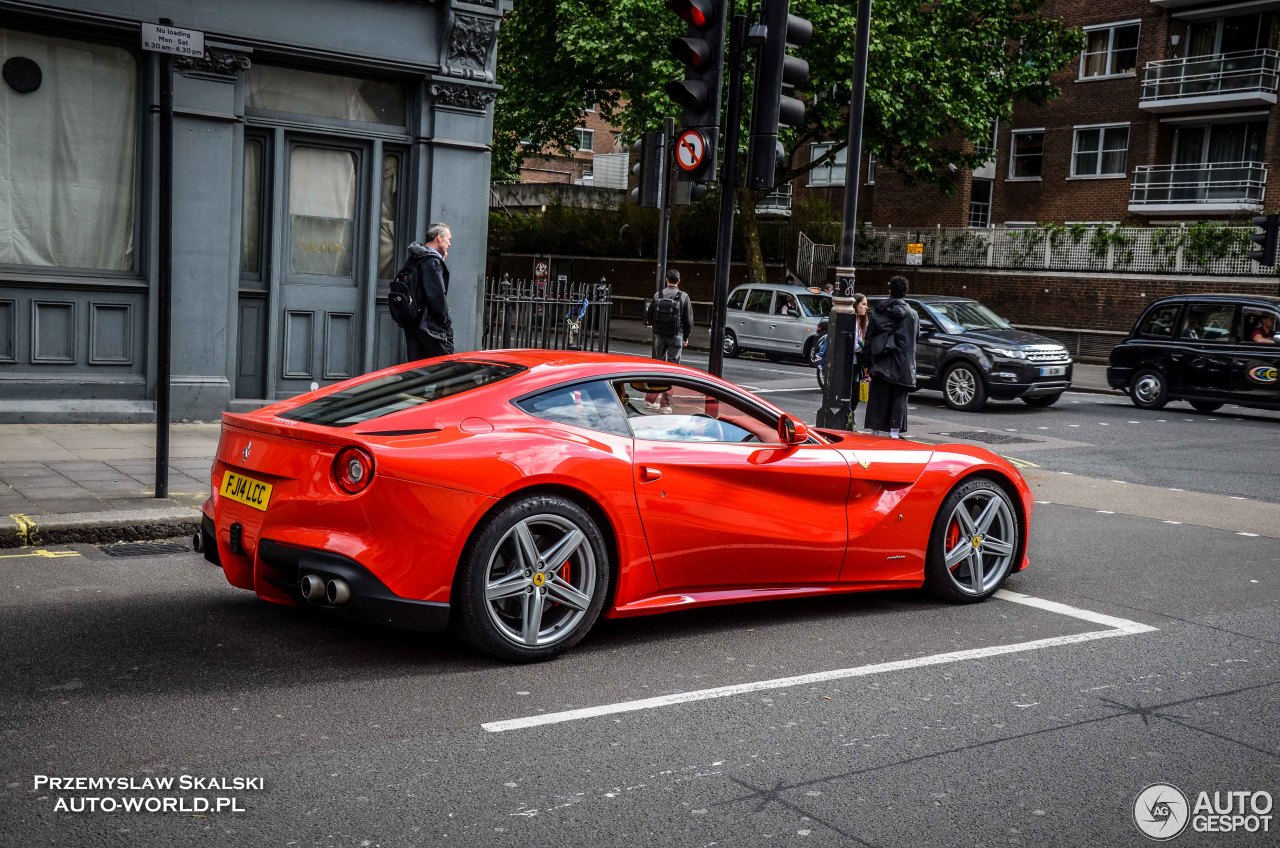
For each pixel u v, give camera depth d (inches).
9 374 400.8
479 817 134.3
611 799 141.0
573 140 1337.4
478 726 164.6
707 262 1649.9
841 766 154.9
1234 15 1357.0
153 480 320.8
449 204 475.2
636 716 171.6
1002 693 189.0
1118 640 224.4
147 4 407.5
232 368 438.9
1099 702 185.9
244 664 187.5
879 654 209.2
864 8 447.8
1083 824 139.3
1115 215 1445.6
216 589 234.1
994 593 260.2
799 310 1029.2
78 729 156.5
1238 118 1358.3
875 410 494.3
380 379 216.7
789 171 1312.7
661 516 205.8
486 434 190.5
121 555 259.4
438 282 364.8
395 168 473.7
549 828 132.0
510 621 196.7
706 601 214.5
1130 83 1424.7
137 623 207.6
